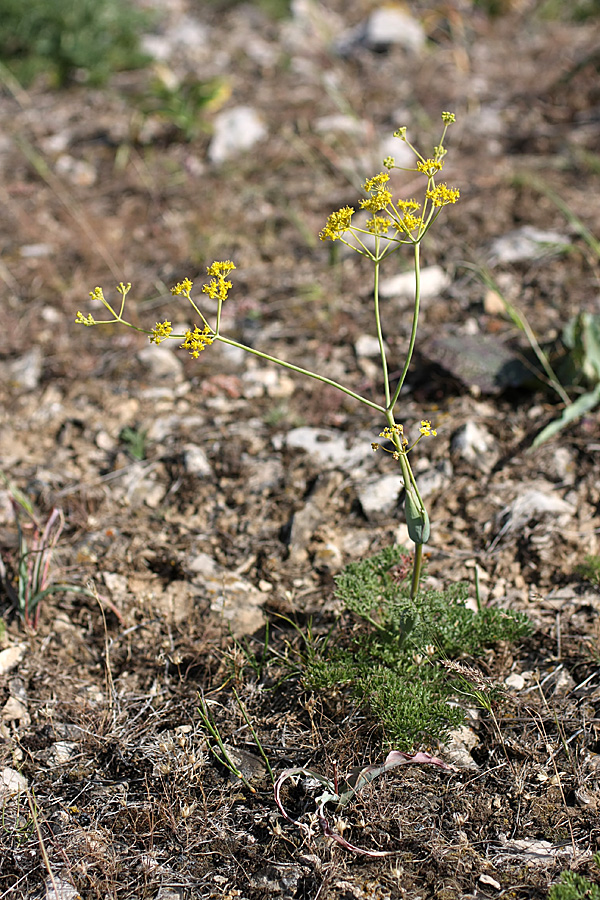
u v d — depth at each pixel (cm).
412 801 104
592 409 130
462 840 102
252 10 265
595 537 120
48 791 106
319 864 101
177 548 122
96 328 148
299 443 130
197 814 104
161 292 153
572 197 165
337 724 108
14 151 201
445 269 151
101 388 139
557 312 142
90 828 104
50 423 136
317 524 123
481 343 136
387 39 230
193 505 126
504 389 133
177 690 112
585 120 192
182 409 136
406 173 174
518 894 99
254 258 158
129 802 105
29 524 124
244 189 177
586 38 230
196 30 252
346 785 105
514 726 108
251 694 111
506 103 202
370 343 141
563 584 117
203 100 199
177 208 174
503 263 150
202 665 113
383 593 111
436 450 128
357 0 268
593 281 147
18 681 113
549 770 105
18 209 178
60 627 116
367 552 121
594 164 173
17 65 233
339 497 125
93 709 111
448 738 105
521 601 116
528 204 163
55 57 231
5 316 150
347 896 100
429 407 133
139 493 127
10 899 101
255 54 237
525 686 110
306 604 117
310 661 110
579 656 112
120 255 161
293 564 120
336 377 138
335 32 251
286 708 110
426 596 108
